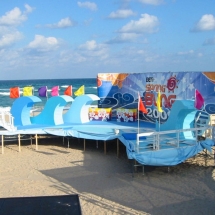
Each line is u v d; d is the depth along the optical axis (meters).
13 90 26.03
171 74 22.61
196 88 21.05
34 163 19.59
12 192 15.02
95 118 26.56
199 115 18.98
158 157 16.41
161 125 20.55
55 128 23.14
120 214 12.68
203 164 18.66
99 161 19.83
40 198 8.65
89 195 14.59
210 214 12.61
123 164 19.16
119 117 25.95
